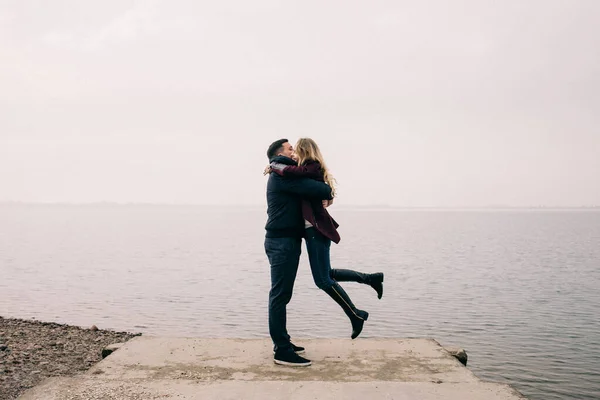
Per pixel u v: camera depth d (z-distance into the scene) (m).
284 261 4.52
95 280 35.28
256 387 3.75
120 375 4.26
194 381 3.88
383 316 21.91
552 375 13.86
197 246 75.50
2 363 7.07
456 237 98.62
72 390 3.69
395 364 4.53
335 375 4.25
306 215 4.53
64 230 134.00
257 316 21.52
